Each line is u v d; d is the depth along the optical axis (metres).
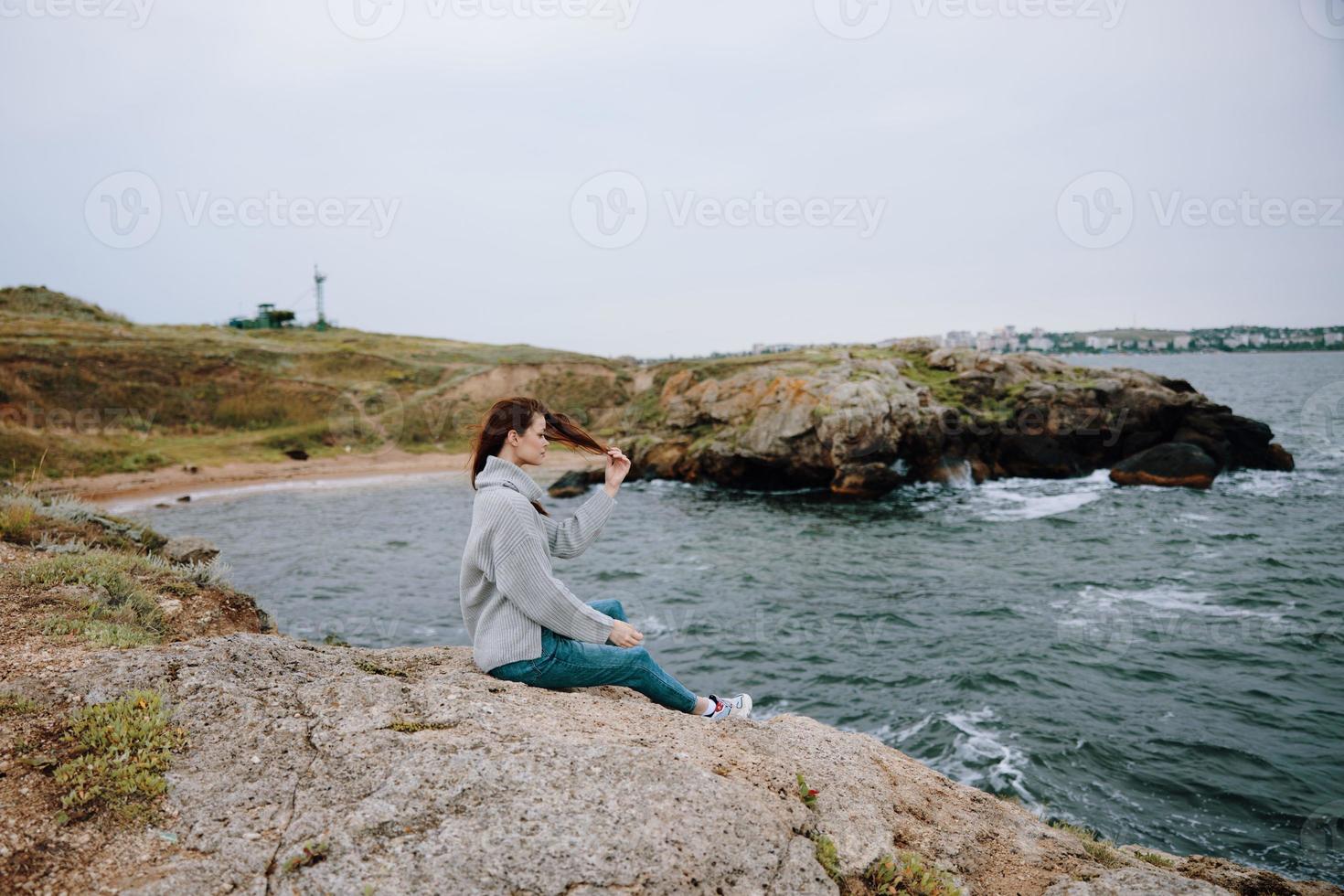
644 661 3.95
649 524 25.88
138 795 2.95
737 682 12.20
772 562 20.11
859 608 15.91
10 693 3.39
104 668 3.62
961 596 16.62
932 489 31.20
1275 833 8.05
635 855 2.75
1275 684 11.59
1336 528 22.44
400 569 19.27
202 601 6.38
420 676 4.05
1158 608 15.39
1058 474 32.91
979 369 37.75
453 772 3.08
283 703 3.57
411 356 58.50
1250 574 17.66
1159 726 10.36
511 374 52.16
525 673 3.75
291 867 2.66
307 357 52.00
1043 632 14.06
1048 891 3.30
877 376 34.12
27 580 5.52
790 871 2.94
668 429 37.25
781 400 32.47
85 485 30.81
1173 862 4.38
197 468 34.94
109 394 40.00
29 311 54.34
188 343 48.91
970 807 4.03
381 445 42.53
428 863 2.67
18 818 2.76
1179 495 28.27
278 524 25.31
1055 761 9.54
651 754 3.31
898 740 10.26
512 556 3.50
